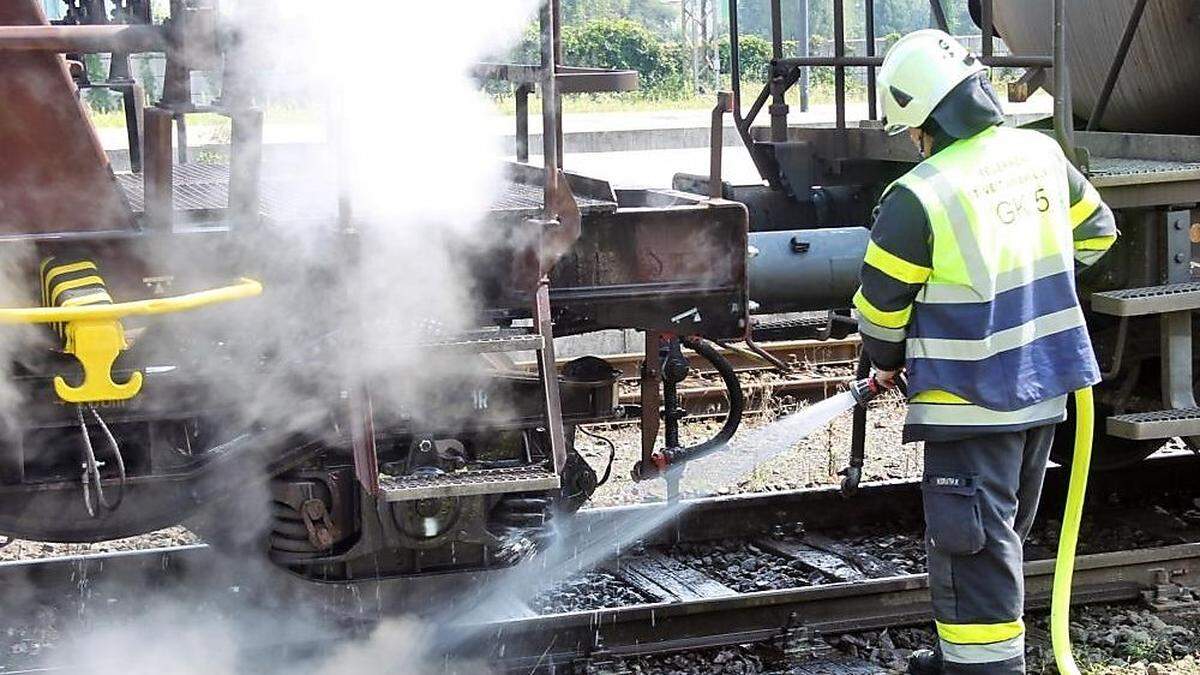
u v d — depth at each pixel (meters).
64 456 4.21
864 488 6.05
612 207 4.41
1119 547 5.86
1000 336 4.13
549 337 4.10
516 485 3.94
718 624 4.86
